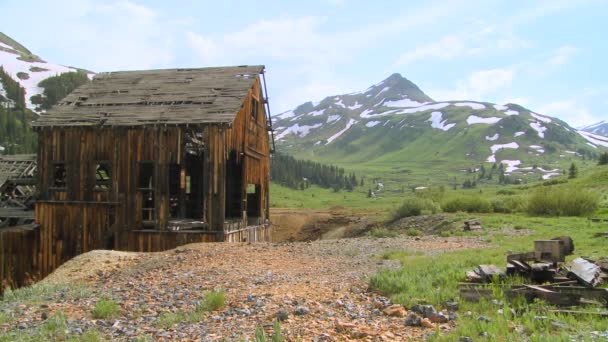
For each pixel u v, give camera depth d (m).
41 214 27.39
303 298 10.48
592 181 72.75
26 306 11.08
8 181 33.03
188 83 31.14
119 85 31.88
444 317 8.39
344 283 12.59
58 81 155.50
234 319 8.91
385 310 9.08
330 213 68.81
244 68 32.88
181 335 8.02
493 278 10.54
